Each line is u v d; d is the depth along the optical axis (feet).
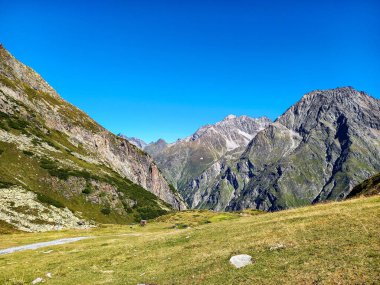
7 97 627.87
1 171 401.49
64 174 483.92
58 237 246.06
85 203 465.06
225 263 93.15
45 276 118.32
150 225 342.44
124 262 124.88
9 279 116.47
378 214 107.24
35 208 354.54
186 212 484.74
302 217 131.23
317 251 84.69
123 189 594.24
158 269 105.40
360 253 76.84
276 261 84.17
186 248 127.34
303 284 67.26
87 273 116.26
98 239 206.59
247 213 474.49
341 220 110.11
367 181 252.42
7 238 242.58
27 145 513.04
